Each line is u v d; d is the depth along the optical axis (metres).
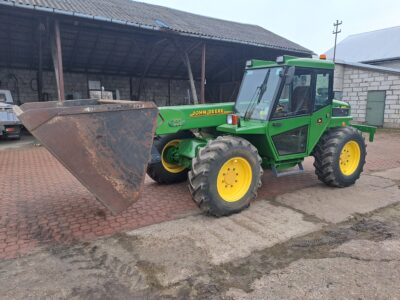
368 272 2.82
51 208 4.48
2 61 15.01
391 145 10.30
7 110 10.92
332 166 5.05
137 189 3.25
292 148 4.79
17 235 3.66
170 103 20.66
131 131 3.22
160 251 3.24
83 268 2.96
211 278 2.78
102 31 13.55
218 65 19.86
